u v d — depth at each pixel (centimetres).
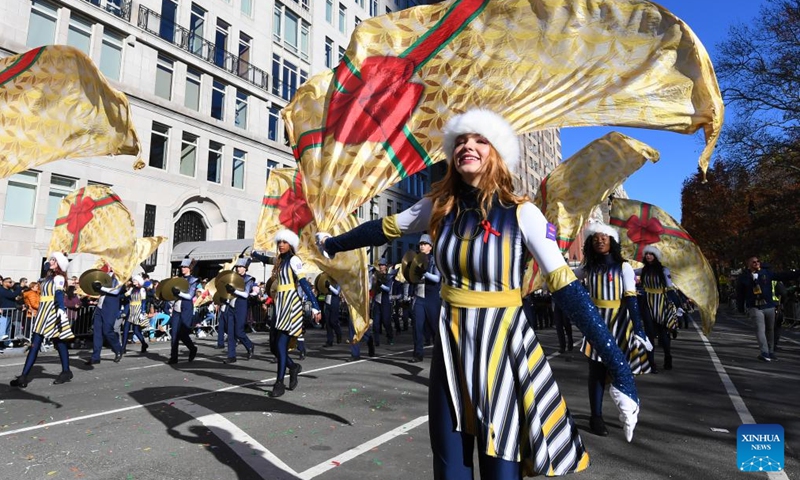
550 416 170
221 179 2444
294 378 617
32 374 750
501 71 281
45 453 370
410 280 896
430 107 300
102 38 1950
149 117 2092
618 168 745
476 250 175
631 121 249
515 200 178
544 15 265
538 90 273
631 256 975
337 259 591
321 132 313
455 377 176
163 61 2200
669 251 949
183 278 902
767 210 2475
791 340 1353
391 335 1255
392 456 367
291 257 600
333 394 588
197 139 2330
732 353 1012
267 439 407
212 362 898
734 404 539
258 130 2678
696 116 235
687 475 334
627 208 995
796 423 462
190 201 2277
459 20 288
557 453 167
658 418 482
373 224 211
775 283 1062
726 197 3550
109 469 338
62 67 425
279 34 2925
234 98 2544
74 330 1191
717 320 2414
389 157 305
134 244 996
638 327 469
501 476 165
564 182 771
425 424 455
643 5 240
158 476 326
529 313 1137
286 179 896
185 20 2294
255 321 1727
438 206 188
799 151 2166
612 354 158
